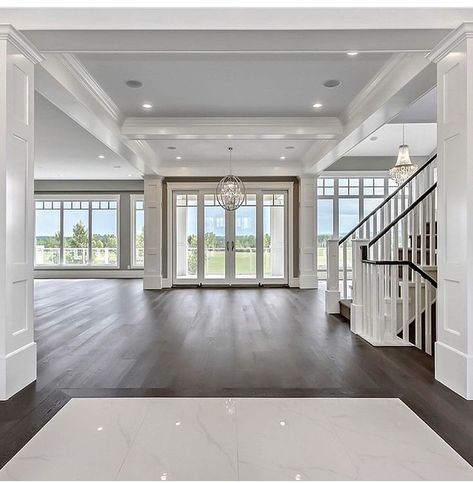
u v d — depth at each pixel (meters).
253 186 9.14
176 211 9.30
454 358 2.76
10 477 1.76
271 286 9.27
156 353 3.70
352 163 10.62
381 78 4.14
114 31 2.79
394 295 4.16
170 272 9.13
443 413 2.42
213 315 5.64
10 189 2.69
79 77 4.04
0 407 2.51
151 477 1.75
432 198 4.75
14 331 2.74
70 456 1.93
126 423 2.29
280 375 3.11
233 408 2.50
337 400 2.63
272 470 1.81
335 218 10.88
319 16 2.79
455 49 2.79
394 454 1.95
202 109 5.30
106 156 8.44
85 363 3.40
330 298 5.80
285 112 5.43
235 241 9.30
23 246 2.85
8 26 2.62
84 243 11.79
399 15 2.77
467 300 2.64
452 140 2.82
